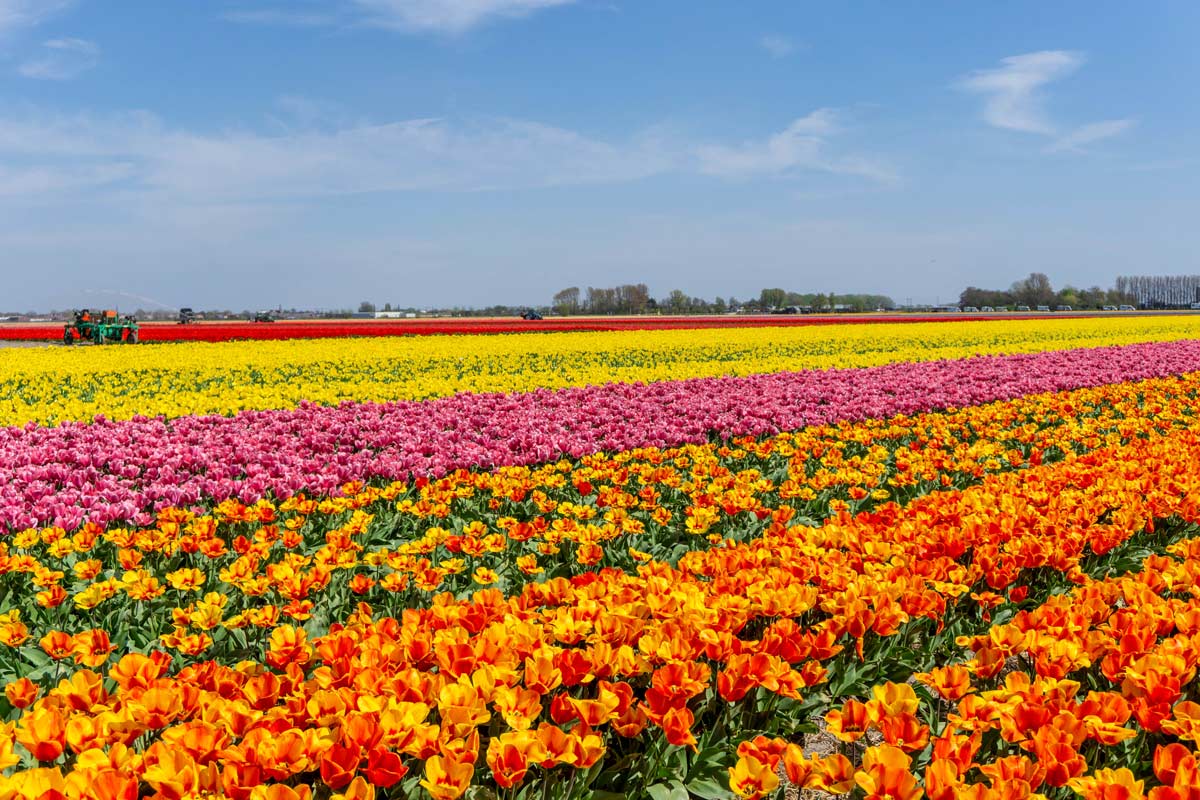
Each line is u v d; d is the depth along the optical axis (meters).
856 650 4.58
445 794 2.87
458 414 15.33
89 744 3.09
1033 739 3.25
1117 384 20.20
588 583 4.87
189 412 16.27
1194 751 3.74
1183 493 7.58
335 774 2.90
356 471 9.75
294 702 3.37
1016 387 18.86
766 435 13.46
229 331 47.03
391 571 6.52
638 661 3.86
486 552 6.80
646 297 132.25
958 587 5.05
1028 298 134.62
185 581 5.39
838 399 16.89
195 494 8.44
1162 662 3.80
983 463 10.26
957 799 2.84
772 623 4.63
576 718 3.46
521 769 2.96
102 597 5.21
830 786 3.02
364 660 3.80
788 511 6.97
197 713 3.50
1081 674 4.47
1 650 4.84
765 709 4.15
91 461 10.73
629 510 8.59
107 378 23.64
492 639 3.89
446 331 48.91
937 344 37.41
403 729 3.16
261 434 12.74
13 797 2.72
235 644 5.14
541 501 8.12
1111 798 2.84
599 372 23.88
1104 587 4.87
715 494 7.89
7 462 10.50
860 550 5.75
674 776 3.66
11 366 25.86
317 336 46.69
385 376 24.62
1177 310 111.19
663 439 12.43
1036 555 5.53
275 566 5.24
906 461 9.41
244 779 2.86
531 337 41.62
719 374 23.80
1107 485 7.70
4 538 7.20
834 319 70.56
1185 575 5.18
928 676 3.79
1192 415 15.45
